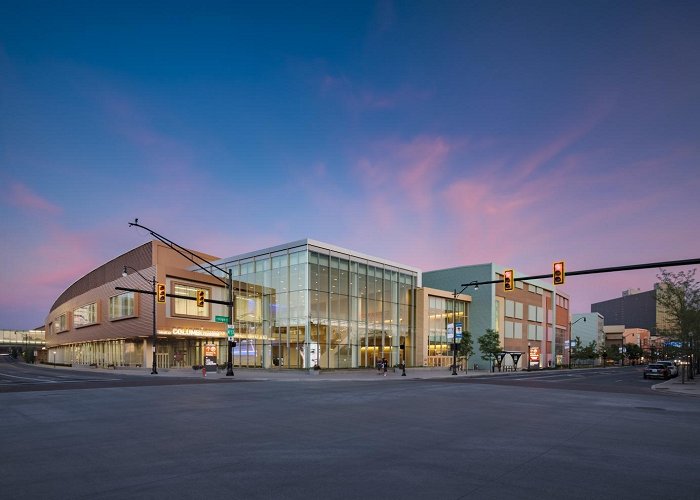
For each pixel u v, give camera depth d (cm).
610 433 1287
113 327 6750
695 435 1273
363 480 798
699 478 833
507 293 8125
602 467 902
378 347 5862
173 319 5797
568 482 798
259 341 5481
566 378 4778
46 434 1210
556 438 1200
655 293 4962
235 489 745
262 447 1055
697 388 3444
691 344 4591
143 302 5875
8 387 2736
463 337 6575
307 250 5128
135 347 6638
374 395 2334
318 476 820
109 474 830
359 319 5634
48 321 12700
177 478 805
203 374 4103
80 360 8912
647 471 877
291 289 5209
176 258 6744
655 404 2144
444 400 2127
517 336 8344
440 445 1092
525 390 2820
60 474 831
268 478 807
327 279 5288
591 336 15175
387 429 1309
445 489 751
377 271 5997
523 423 1454
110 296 7006
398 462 924
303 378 3806
